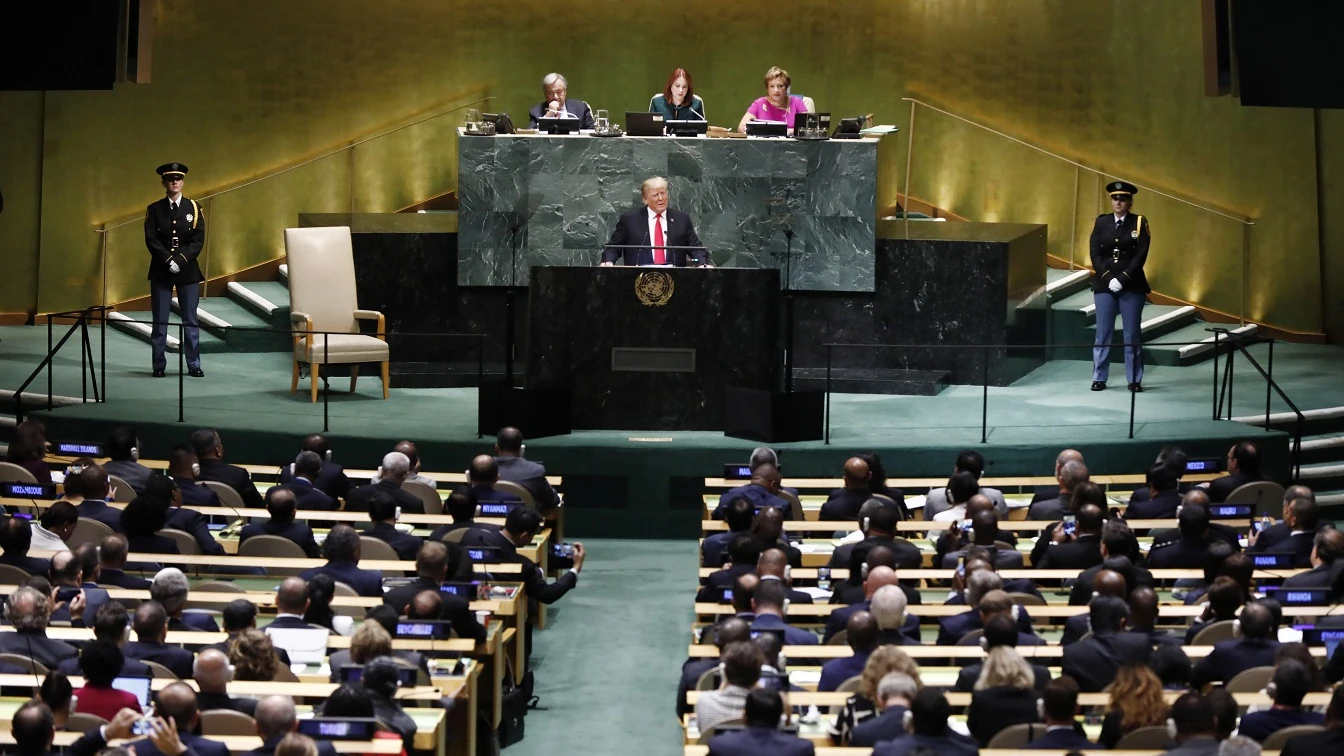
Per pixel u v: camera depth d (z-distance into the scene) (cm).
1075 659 2820
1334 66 3145
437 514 3947
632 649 3947
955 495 3866
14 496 3694
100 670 2512
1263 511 4097
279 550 3475
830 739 2542
